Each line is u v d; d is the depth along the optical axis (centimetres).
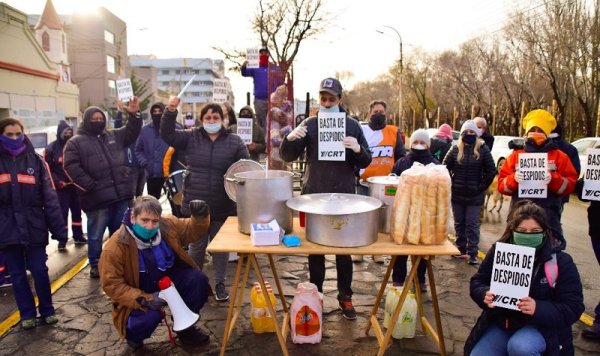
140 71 6375
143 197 310
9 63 2088
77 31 4650
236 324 364
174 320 306
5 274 443
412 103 4841
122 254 305
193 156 406
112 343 332
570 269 243
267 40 2016
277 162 646
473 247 513
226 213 411
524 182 367
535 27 1914
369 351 323
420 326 362
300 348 326
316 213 271
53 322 361
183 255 332
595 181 343
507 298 239
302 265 511
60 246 569
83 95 4734
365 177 485
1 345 328
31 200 346
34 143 1132
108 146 458
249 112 705
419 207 278
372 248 273
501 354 247
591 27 1595
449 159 523
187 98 8844
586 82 1720
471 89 3120
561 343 246
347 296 372
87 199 449
